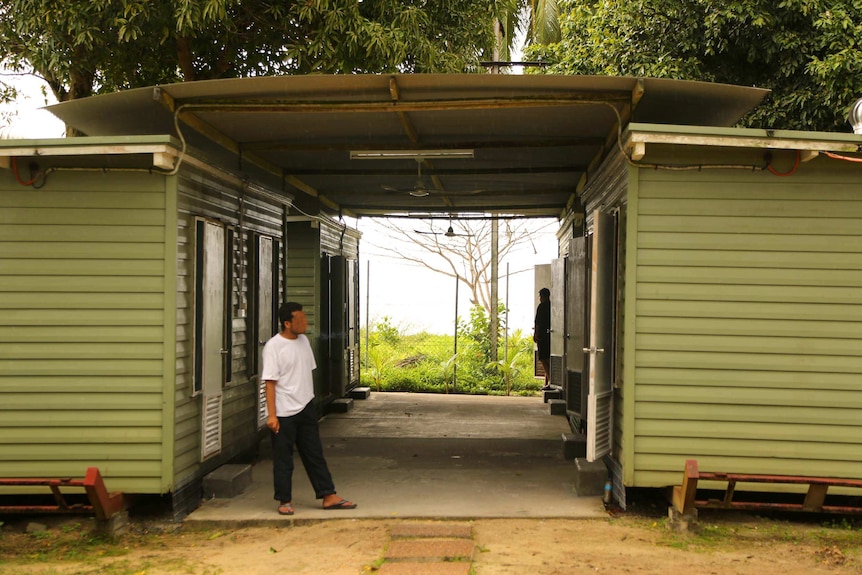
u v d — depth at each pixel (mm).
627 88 5961
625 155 5891
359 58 10211
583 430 8898
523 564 4984
